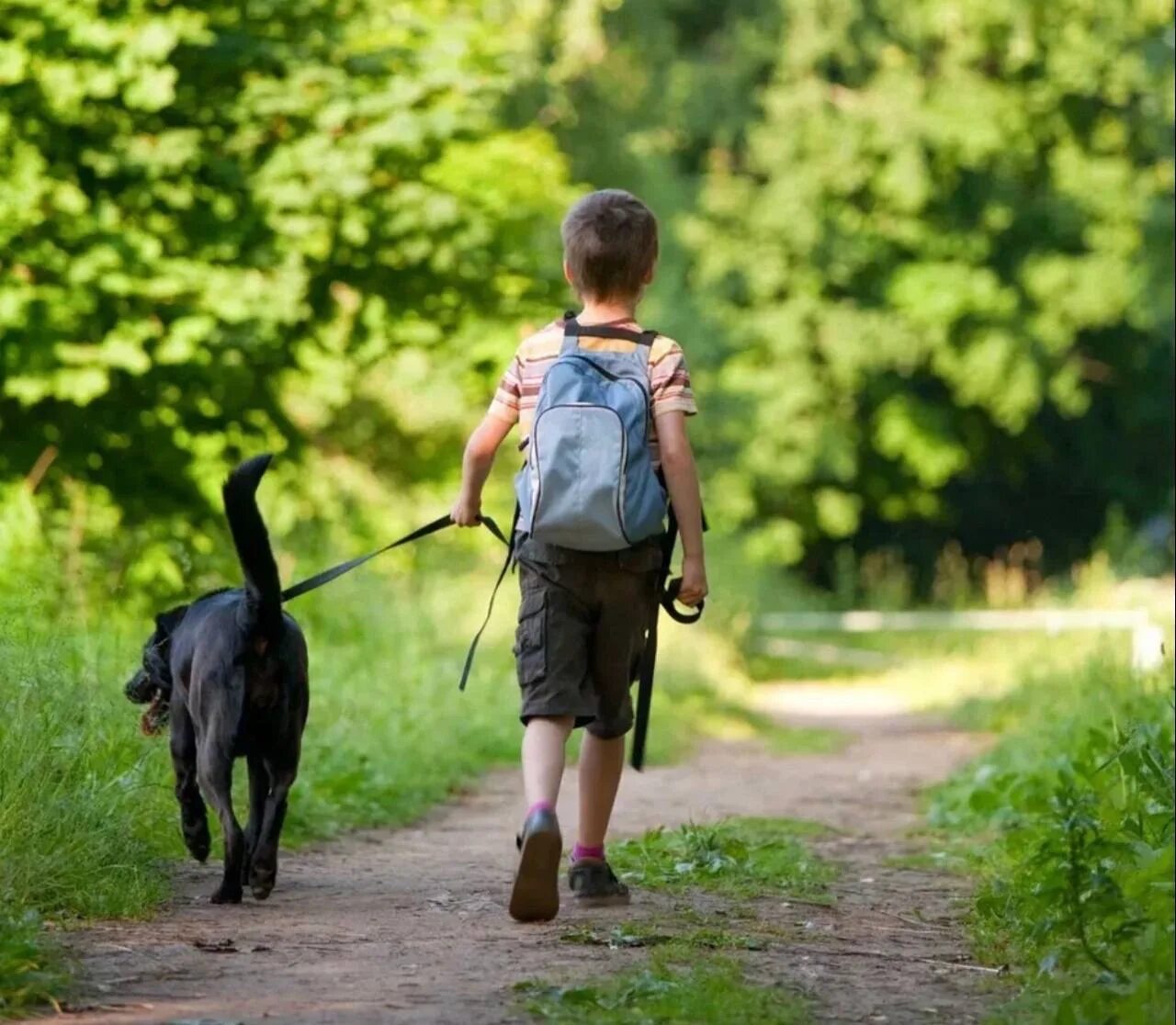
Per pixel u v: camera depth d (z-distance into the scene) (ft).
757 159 176.45
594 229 29.73
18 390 66.33
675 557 142.31
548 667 28.81
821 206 177.58
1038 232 183.93
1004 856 39.50
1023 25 165.27
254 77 74.79
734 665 139.33
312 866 38.81
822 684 147.02
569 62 150.61
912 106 172.04
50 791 32.19
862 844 45.24
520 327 84.02
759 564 172.24
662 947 26.73
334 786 50.14
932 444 191.21
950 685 122.31
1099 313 180.65
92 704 36.70
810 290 181.78
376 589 85.15
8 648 34.35
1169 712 53.11
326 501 95.14
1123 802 37.35
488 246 81.76
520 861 28.02
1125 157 179.11
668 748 79.97
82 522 68.39
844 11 172.04
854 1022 23.22
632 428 28.43
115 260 67.41
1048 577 216.33
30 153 67.36
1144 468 210.38
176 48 71.61
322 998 23.45
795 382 182.80
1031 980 25.52
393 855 41.70
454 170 93.91
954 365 183.83
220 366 72.13
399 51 77.36
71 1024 22.12
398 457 112.06
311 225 73.05
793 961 27.12
